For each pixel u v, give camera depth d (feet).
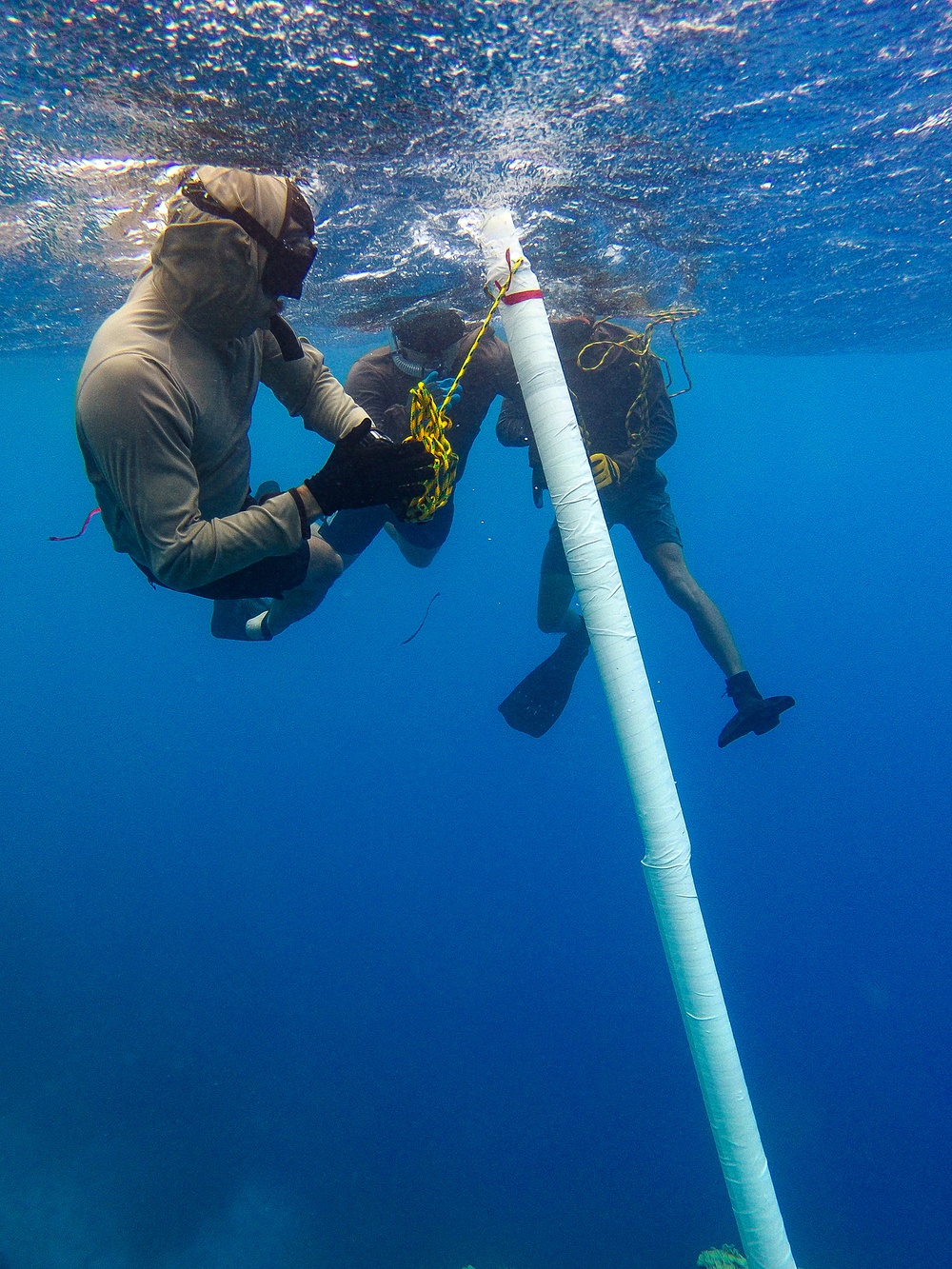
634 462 15.14
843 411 132.98
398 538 17.30
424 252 15.55
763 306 22.72
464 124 10.81
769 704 14.20
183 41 8.65
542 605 17.80
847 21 9.12
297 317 20.83
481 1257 42.04
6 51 8.78
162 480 5.16
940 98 11.10
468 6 8.45
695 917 6.81
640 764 6.75
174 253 5.25
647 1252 42.93
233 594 6.71
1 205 13.00
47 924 68.33
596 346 15.42
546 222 14.48
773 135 11.92
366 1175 46.01
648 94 10.43
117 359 5.02
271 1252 41.27
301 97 9.90
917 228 17.24
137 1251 40.83
